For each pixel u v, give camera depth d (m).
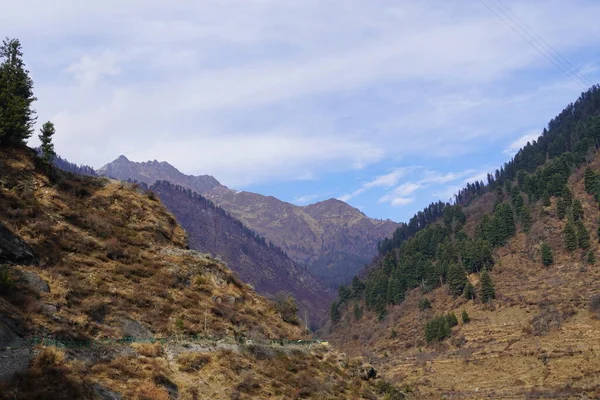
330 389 54.03
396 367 143.88
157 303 56.50
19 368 34.84
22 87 70.06
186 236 77.56
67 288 49.97
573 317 138.25
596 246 171.88
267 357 54.94
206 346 51.47
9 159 63.69
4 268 46.03
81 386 36.00
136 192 78.75
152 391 40.38
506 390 107.75
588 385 100.56
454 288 187.88
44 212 59.47
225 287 68.88
